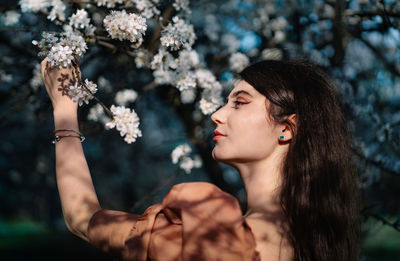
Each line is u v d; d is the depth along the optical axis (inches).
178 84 70.4
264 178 42.8
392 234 253.4
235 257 32.9
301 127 43.7
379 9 96.3
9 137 323.0
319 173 43.0
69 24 59.9
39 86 92.7
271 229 39.5
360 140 94.9
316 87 46.6
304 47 120.2
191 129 130.0
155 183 346.6
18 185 490.3
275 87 43.8
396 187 101.7
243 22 157.5
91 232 38.2
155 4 70.7
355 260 46.7
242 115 43.0
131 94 106.5
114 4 64.9
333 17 110.3
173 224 35.4
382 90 125.1
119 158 325.7
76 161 41.8
